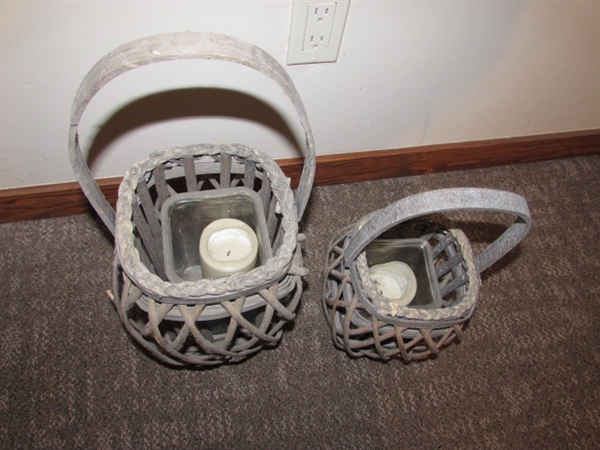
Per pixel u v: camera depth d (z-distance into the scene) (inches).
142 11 26.9
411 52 33.9
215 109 34.9
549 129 46.0
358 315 29.3
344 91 36.1
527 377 37.9
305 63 32.8
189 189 30.2
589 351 39.3
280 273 24.2
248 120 36.5
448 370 37.6
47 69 29.0
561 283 42.1
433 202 21.9
